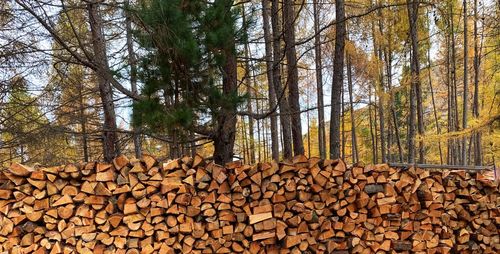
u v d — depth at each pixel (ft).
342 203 15.72
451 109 59.98
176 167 14.89
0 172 14.15
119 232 14.24
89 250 14.03
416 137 39.04
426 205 16.52
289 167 15.44
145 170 14.66
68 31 26.50
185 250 14.61
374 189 16.06
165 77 17.53
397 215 16.20
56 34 21.52
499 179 18.13
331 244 15.44
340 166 15.88
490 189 17.48
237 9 18.99
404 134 80.07
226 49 18.51
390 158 64.49
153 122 17.11
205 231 14.82
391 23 45.75
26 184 14.12
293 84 26.58
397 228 16.26
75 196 14.19
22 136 25.53
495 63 49.62
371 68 44.96
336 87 24.45
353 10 43.04
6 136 27.09
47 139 26.11
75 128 31.91
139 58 18.26
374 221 16.01
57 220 14.07
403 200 16.38
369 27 45.34
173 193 14.61
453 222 17.02
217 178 14.96
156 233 14.51
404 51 49.98
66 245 14.06
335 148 24.14
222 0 18.17
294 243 15.14
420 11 45.60
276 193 15.25
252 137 57.26
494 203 17.38
